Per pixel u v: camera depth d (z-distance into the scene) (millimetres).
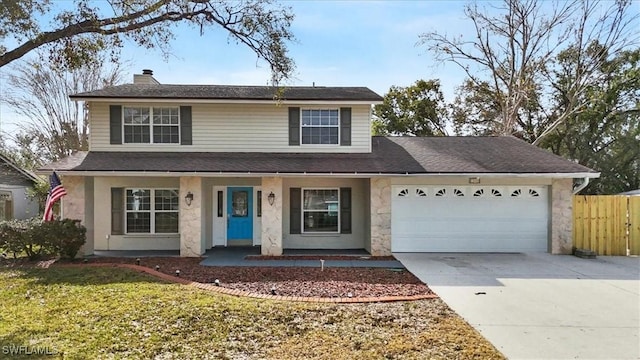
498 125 27250
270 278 9305
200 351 5070
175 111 13914
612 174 26078
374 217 12734
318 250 13984
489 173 12453
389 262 11586
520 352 5160
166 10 8852
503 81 24938
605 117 25594
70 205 12281
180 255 12531
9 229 11000
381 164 13016
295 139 14016
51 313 6344
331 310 6742
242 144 13977
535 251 13414
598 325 6238
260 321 6148
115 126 13703
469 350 5141
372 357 4918
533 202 13453
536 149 14953
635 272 10266
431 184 13430
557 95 26656
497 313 6793
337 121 14141
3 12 7586
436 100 31141
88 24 7969
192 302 6910
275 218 12664
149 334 5551
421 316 6562
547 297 7836
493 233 13453
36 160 27750
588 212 13289
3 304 6859
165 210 14109
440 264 11266
